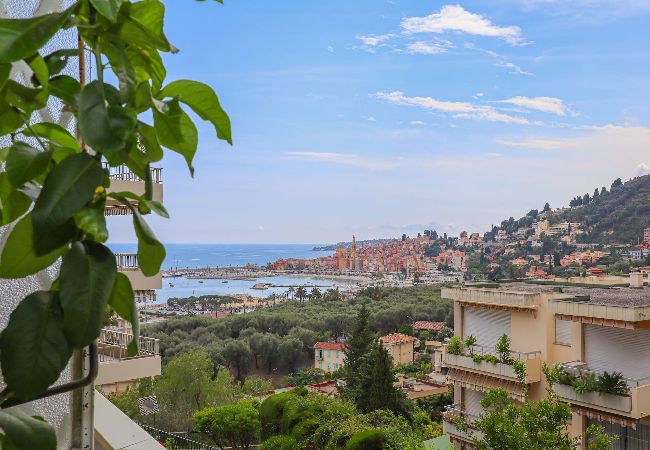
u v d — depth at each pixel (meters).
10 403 0.98
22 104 1.08
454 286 18.81
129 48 1.17
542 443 9.60
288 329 67.50
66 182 0.91
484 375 17.03
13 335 0.91
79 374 1.87
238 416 17.48
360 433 12.98
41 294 0.95
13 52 0.87
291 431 14.66
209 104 1.23
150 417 24.55
